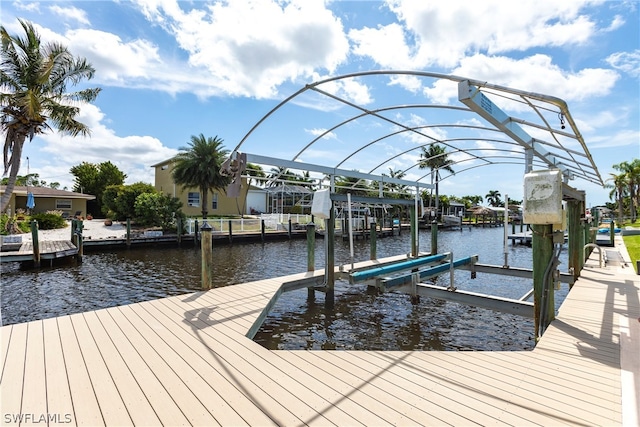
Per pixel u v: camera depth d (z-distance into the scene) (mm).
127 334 3637
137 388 2486
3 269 11352
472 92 3328
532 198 3508
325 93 4879
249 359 3004
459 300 5660
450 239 25891
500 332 5625
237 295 5387
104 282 9516
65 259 12852
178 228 17875
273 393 2406
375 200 7766
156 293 8383
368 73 4156
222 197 30188
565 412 2059
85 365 2873
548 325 3631
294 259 14055
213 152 23422
